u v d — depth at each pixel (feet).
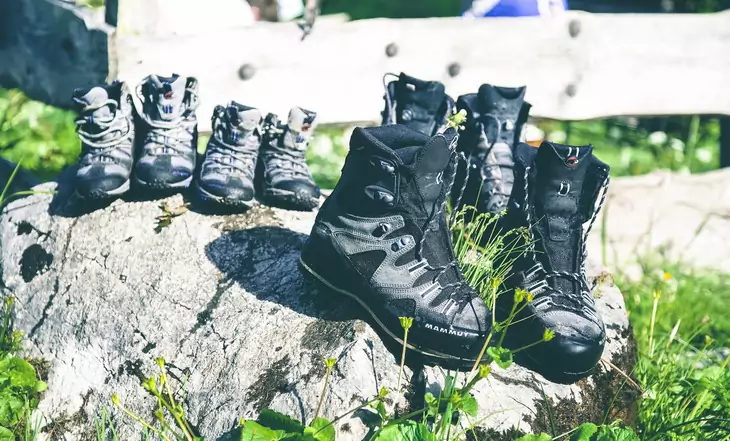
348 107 8.93
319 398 5.64
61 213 6.85
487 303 6.27
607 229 9.57
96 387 6.30
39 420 6.26
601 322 6.10
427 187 5.75
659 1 14.98
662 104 10.03
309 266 6.05
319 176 9.84
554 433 5.84
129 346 6.29
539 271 6.11
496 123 6.90
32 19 9.46
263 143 6.88
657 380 6.68
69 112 9.50
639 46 9.81
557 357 5.90
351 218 5.84
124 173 6.61
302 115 6.75
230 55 8.34
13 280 6.83
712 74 10.09
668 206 9.81
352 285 5.89
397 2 17.26
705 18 9.95
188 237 6.58
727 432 6.25
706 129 13.33
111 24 8.21
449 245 5.94
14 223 6.98
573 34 9.58
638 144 12.51
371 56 8.92
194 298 6.31
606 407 6.19
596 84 9.79
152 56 8.08
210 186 6.55
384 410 5.50
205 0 9.12
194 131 6.83
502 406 5.83
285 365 5.82
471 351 5.73
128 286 6.47
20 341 6.63
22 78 9.87
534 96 9.62
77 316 6.52
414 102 6.93
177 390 6.02
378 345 5.85
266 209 6.80
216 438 5.73
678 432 6.24
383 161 5.71
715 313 8.58
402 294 5.75
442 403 5.61
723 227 9.84
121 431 6.08
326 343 5.85
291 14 12.25
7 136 9.33
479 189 6.85
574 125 12.41
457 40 9.20
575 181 6.11
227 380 5.90
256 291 6.24
